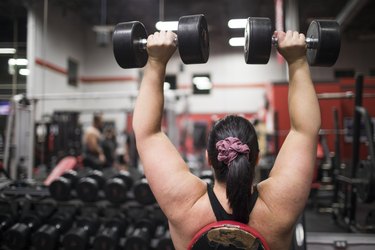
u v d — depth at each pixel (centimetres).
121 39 111
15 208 330
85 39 1103
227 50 1177
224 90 1177
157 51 104
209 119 1173
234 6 841
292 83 102
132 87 1098
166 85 1114
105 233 299
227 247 86
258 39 103
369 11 886
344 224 400
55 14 837
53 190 330
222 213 90
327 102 656
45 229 298
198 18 106
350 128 648
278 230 90
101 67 1105
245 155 91
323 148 550
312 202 546
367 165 284
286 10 636
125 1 798
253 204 92
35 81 601
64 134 638
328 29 106
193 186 95
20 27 702
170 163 97
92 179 337
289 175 91
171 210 94
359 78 311
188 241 92
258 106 1155
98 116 582
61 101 911
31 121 408
